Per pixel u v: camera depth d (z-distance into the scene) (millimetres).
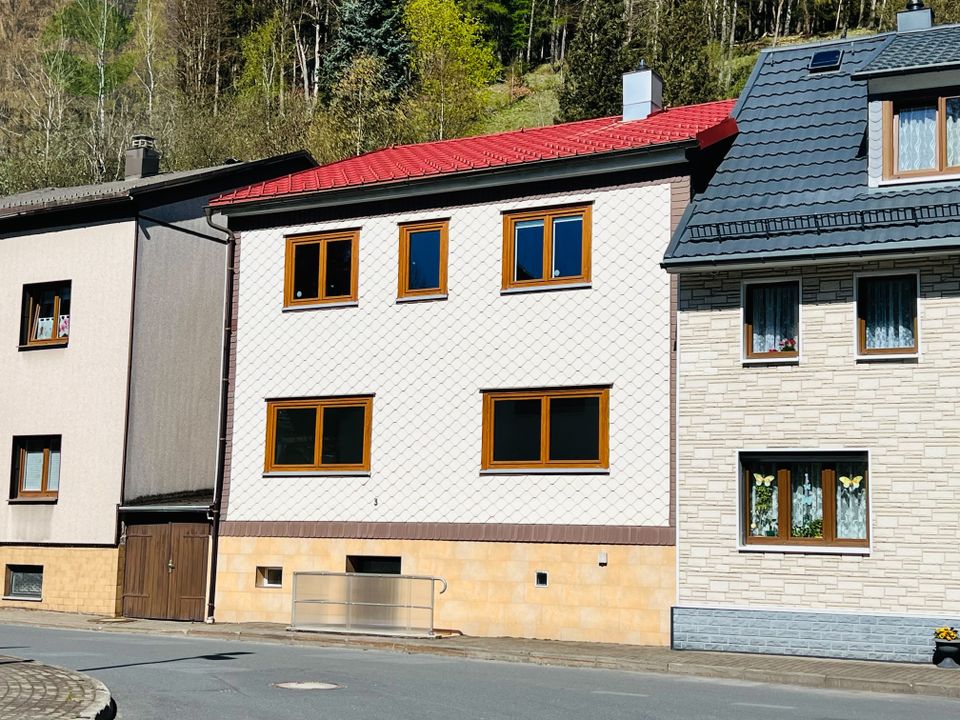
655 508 20844
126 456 27484
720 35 94062
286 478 24625
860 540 19188
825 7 96375
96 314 28375
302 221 25125
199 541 25828
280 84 81438
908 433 18875
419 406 23344
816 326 19672
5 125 71125
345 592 22156
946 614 18297
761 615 19453
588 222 22125
